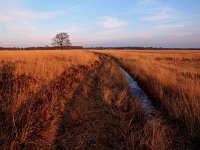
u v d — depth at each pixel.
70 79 9.81
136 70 14.29
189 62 24.73
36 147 3.82
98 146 4.03
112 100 7.03
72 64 16.20
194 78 10.28
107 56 39.41
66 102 6.62
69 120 5.15
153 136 3.99
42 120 4.70
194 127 4.70
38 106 5.39
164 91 7.87
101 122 5.14
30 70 10.08
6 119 4.49
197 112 5.10
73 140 4.21
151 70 12.81
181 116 5.25
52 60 16.31
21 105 5.35
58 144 4.04
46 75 9.40
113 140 4.26
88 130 4.67
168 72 11.52
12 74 9.11
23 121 4.39
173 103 5.88
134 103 6.47
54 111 5.60
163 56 36.78
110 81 10.23
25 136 3.83
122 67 19.44
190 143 4.20
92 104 6.60
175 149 4.01
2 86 7.09
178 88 7.53
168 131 4.63
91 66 18.25
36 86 7.28
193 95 6.43
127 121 5.13
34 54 20.59
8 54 20.00
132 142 3.95
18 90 6.55
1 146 3.52
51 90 7.14
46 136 4.25
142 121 5.11
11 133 3.87
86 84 9.63
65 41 71.81
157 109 6.33
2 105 5.25
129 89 8.69
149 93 8.28
